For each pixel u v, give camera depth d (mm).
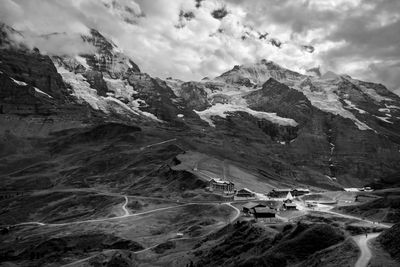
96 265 146375
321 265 93188
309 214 165875
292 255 106000
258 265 106312
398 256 87438
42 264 159750
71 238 185750
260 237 127250
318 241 107625
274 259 105938
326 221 145375
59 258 163500
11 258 175125
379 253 90812
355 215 162625
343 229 119125
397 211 150625
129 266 140625
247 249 123812
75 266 147625
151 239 175875
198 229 174750
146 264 142000
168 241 162000
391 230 98750
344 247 97375
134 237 182625
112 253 153000
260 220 161750
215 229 166250
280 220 161375
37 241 192375
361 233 113375
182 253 143375
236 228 145250
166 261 139625
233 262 117812
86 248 177375
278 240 118000
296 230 115312
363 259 87938
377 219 149250
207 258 129750
